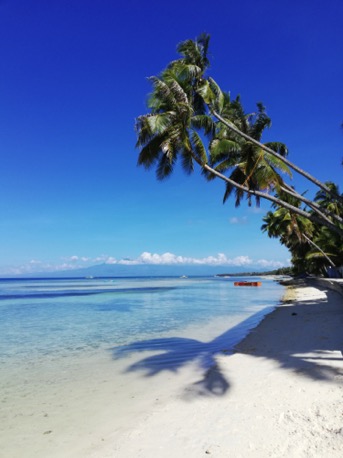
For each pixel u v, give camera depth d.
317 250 50.50
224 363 10.13
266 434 5.42
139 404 7.37
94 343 14.34
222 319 20.97
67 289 68.81
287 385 7.55
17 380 9.30
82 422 6.55
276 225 47.97
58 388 8.60
